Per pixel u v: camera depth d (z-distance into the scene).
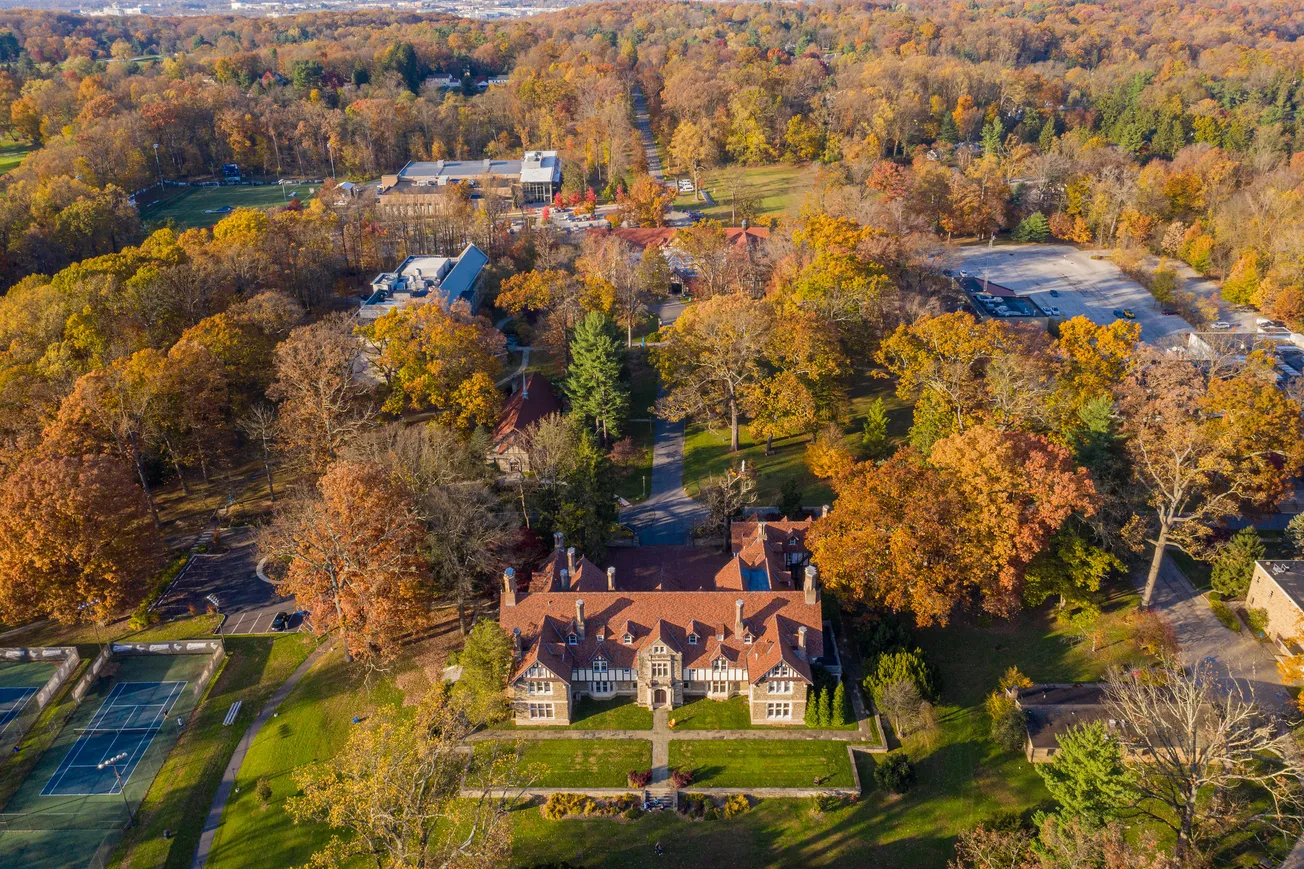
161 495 129.50
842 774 84.44
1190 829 69.44
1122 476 112.31
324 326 132.50
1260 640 97.19
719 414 141.62
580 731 89.75
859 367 158.50
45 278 154.75
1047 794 81.62
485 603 105.81
